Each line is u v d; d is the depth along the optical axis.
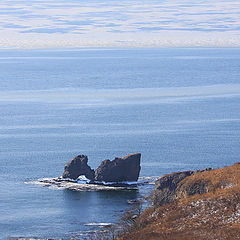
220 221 159.25
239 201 166.50
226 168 197.62
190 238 149.88
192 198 179.88
